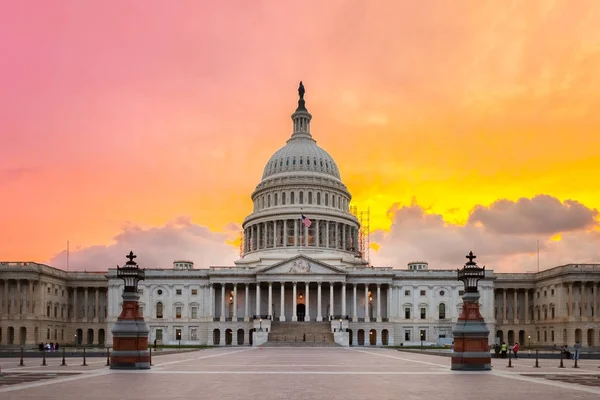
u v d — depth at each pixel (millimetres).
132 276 53375
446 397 32406
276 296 168875
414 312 162750
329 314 163875
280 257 175625
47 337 153500
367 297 162000
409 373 49312
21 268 146875
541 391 35594
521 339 167625
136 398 31516
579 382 42219
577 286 148500
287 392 34500
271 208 187125
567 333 147625
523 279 166875
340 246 188250
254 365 60656
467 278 53062
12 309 147125
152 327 162250
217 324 159750
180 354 91250
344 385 38750
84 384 38938
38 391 34812
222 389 35969
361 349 122875
